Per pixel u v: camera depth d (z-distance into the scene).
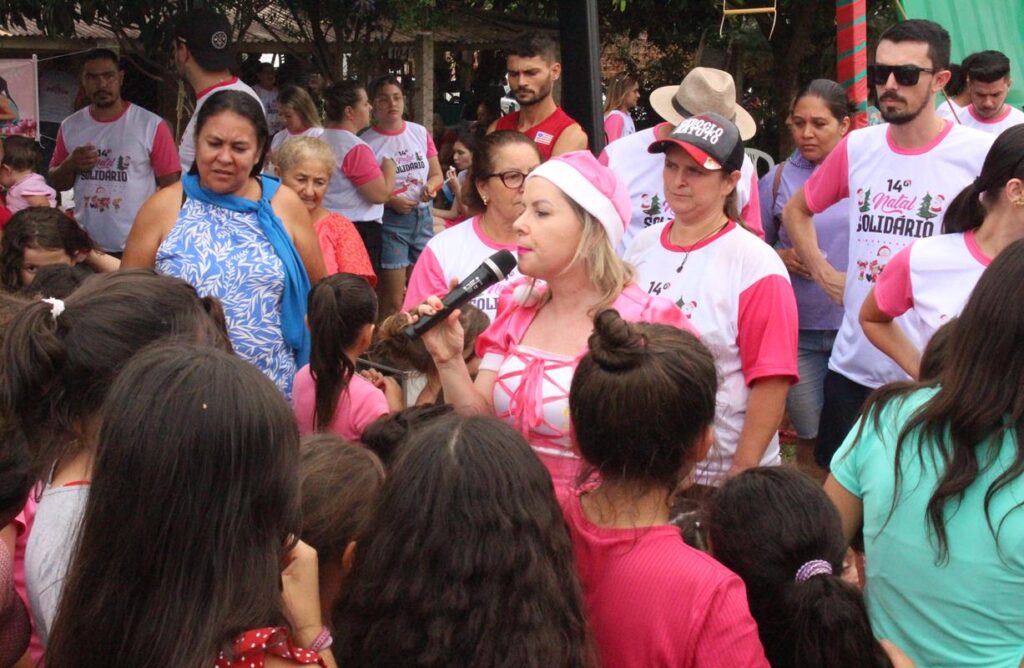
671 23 12.14
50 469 2.18
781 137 12.34
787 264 5.11
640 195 4.59
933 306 3.57
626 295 2.96
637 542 2.15
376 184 7.47
